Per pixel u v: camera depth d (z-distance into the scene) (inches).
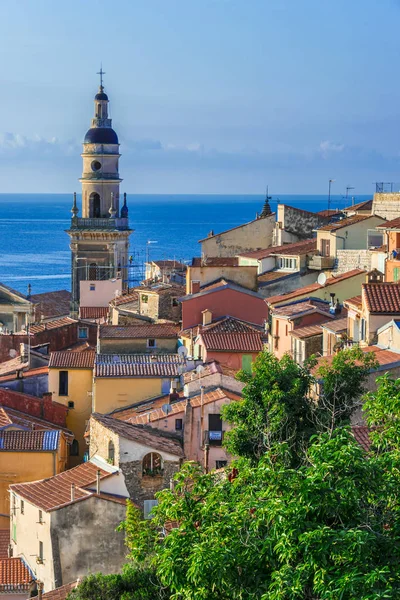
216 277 6801.2
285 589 2356.1
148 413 4603.8
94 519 3823.8
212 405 4466.0
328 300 5693.9
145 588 3147.1
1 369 6594.5
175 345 6235.2
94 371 5462.6
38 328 7308.1
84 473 4173.2
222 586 2474.2
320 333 5012.3
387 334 4217.5
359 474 2524.6
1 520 4869.6
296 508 2468.0
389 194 7022.6
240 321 6363.2
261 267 7111.2
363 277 5738.2
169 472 4097.0
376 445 2827.3
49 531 3814.0
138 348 6195.9
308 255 6914.4
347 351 3786.9
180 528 2640.3
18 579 3863.2
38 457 4916.3
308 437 3543.3
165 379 5369.1
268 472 2613.2
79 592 3198.8
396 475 2600.9
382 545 2439.7
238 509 2573.8
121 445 4087.1
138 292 7465.6
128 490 4074.8
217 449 4439.0
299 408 3639.3
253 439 3609.7
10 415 5477.4
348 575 2316.7
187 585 2501.2
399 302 4352.9
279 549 2418.8
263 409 3654.0
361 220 6835.6
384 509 2541.8
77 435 5979.3
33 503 3939.5
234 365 5620.1
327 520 2491.4
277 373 3718.0
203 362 5447.8
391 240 5659.5
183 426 4466.0
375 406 2935.5
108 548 3818.9
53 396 6038.4
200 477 2829.7
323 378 3715.6
